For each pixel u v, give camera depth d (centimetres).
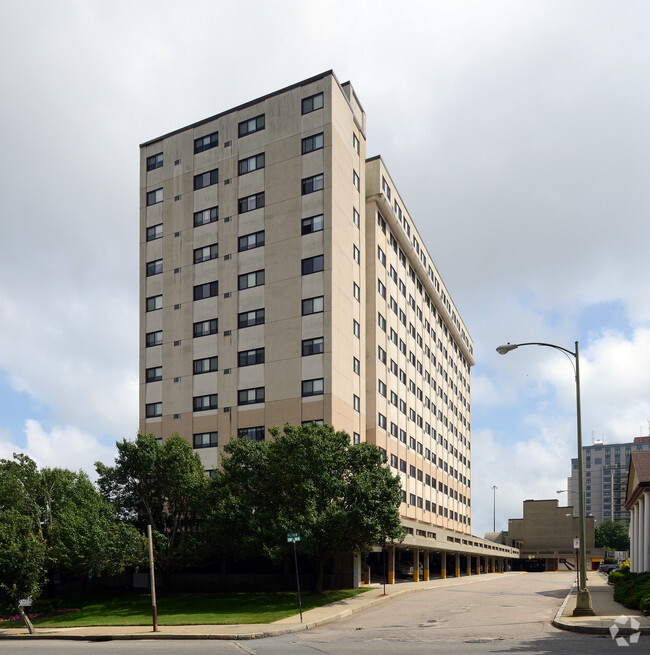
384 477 3681
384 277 5900
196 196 5578
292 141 5162
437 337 8100
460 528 8900
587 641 1873
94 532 3588
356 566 4322
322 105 5075
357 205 5459
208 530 3747
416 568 5459
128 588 4738
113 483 4203
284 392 4834
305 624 2547
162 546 3934
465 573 8550
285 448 3609
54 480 4219
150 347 5566
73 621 3334
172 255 5606
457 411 9206
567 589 4272
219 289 5300
